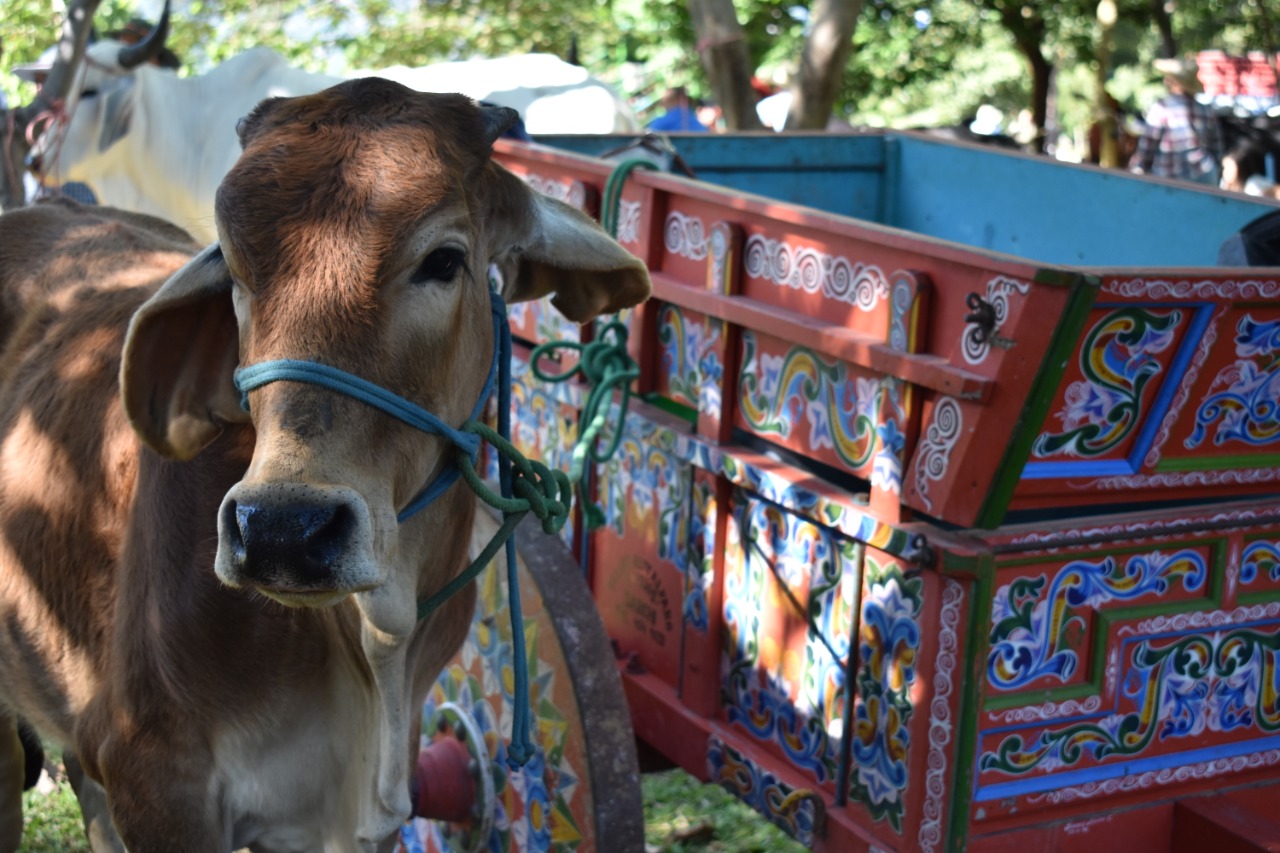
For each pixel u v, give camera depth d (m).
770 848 4.00
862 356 2.71
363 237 1.89
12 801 3.25
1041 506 2.64
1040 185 4.76
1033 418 2.45
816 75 7.04
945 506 2.58
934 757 2.64
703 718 3.26
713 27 7.11
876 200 5.54
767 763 3.06
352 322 1.88
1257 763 2.95
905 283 2.62
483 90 9.37
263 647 2.36
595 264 2.35
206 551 2.34
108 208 3.66
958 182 5.17
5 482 2.78
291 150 1.94
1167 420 2.64
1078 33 13.78
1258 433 2.77
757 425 3.10
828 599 2.88
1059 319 2.37
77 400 2.71
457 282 2.00
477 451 2.22
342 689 2.43
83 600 2.61
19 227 3.41
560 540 3.05
